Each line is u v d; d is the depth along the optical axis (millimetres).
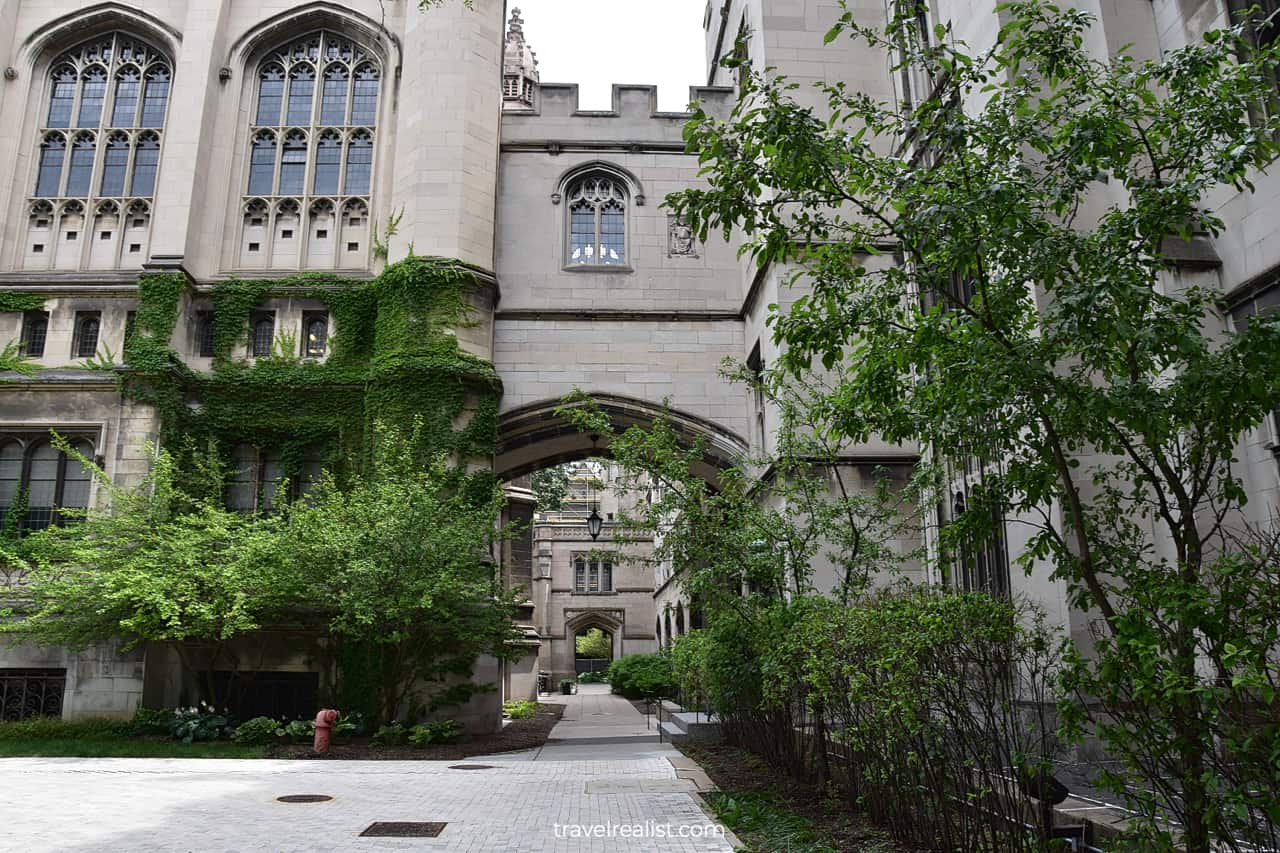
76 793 9969
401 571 15703
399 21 22516
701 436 12180
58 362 19688
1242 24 5527
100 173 21766
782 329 6254
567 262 21656
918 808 7098
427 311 19406
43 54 22453
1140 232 5461
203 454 19391
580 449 23203
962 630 6289
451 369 18922
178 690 18266
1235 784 4191
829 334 6051
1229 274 10180
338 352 20078
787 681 9148
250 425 19641
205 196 21266
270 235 21391
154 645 18078
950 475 10258
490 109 21250
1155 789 4797
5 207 21250
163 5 22547
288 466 19578
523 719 24125
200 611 15281
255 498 19516
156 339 19328
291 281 20422
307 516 16016
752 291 20031
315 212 21719
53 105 22375
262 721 15992
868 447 17328
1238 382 4543
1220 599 4309
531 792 10406
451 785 11062
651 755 14711
